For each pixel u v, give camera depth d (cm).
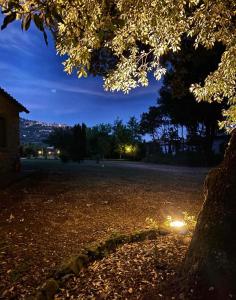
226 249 291
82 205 858
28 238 572
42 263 454
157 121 4122
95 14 303
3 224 666
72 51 316
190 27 407
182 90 677
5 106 1612
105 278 386
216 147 3656
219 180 323
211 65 1399
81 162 3102
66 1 272
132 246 500
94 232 611
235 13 396
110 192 1071
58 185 1217
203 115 2948
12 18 224
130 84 414
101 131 4984
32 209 804
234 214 300
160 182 1369
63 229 632
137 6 339
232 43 423
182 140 3819
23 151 4481
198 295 285
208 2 381
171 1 340
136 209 821
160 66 412
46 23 256
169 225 620
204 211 325
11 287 383
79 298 347
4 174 1521
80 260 432
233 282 278
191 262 312
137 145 4512
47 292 355
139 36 379
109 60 533
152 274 371
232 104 504
